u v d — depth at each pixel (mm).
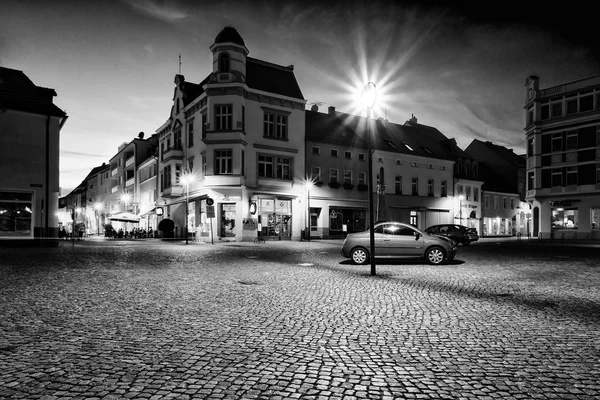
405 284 10094
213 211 30672
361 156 42500
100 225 72625
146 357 4656
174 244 29594
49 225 24812
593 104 37656
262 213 35594
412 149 47156
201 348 4988
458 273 12344
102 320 6359
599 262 15695
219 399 3594
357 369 4320
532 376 4148
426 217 47500
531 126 41844
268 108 36531
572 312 7004
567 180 39219
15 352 4820
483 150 62219
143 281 10398
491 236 54406
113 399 3580
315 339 5383
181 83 42125
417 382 3992
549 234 40469
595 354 4828
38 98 25281
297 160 38000
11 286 9469
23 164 24266
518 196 59125
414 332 5738
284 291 9016
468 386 3904
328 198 39688
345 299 8117
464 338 5461
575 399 3627
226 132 34031
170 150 40625
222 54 34812
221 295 8492
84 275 11391
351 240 15148
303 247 25828
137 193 55312
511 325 6133
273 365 4418
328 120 43906
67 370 4250
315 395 3691
